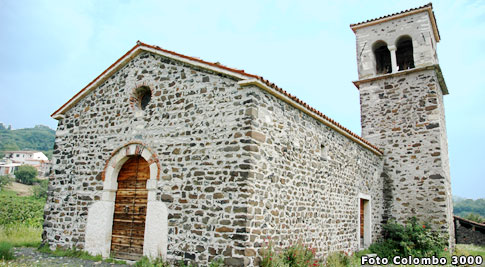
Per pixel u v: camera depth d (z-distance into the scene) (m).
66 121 10.59
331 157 10.62
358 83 15.99
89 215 9.22
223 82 7.91
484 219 30.08
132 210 8.84
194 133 8.01
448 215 13.24
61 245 9.45
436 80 14.52
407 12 15.12
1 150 78.31
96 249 8.84
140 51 9.54
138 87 9.30
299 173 8.82
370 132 15.13
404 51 16.61
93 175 9.48
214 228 7.14
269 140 7.78
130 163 9.24
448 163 15.43
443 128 14.86
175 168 8.06
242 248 6.68
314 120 9.91
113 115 9.60
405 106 14.55
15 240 11.05
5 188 40.84
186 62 8.46
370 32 16.14
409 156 14.02
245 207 6.86
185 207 7.66
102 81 10.11
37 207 21.86
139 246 8.46
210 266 6.81
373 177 13.66
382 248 12.23
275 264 6.88
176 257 7.49
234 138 7.40
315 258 8.88
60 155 10.35
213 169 7.50
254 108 7.40
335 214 10.45
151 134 8.70
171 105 8.58
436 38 16.72
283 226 7.92
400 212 13.66
